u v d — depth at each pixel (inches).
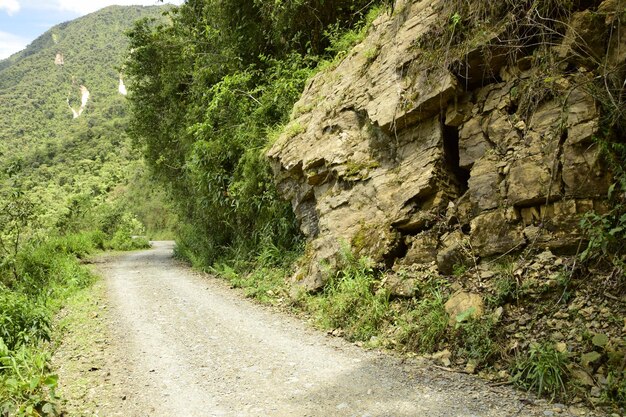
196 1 775.1
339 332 248.8
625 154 191.5
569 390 156.9
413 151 284.0
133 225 1481.3
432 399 160.9
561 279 193.9
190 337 253.0
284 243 421.1
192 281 460.4
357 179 309.9
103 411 163.3
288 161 368.5
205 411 161.8
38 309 257.3
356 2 453.4
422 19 297.1
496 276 217.6
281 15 492.4
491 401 156.4
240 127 504.7
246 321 283.4
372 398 164.7
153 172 940.6
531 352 173.5
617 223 186.4
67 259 584.1
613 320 172.7
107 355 226.1
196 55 685.9
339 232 307.4
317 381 183.9
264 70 569.0
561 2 216.2
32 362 194.7
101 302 359.6
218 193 537.3
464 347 199.2
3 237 542.0
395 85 294.8
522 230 219.0
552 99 221.9
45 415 156.3
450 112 265.0
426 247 257.1
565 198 204.7
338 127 339.6
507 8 239.8
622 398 146.0
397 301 250.8
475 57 250.1
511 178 224.4
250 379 189.3
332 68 390.0
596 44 209.0
